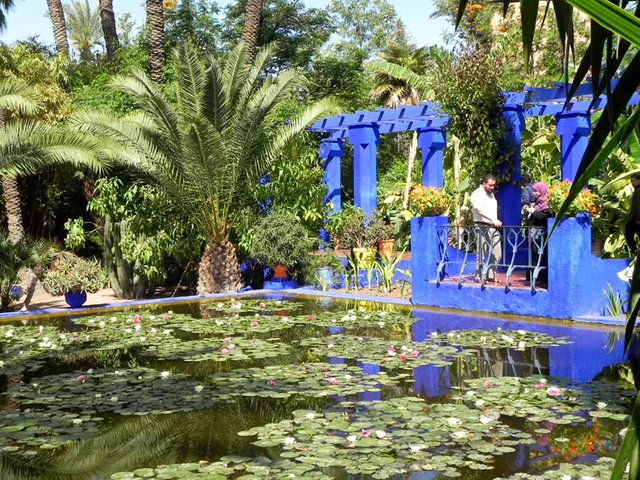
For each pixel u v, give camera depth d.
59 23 23.27
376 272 12.62
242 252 13.88
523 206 10.09
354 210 13.99
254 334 8.34
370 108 28.08
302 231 12.99
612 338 7.44
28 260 12.02
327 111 13.24
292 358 6.86
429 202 10.67
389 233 13.66
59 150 11.17
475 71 9.95
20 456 4.12
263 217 13.27
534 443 4.09
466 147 10.34
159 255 13.59
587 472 3.53
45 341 7.99
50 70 17.56
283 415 4.86
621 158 10.36
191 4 28.12
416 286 10.55
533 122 14.84
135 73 12.48
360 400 5.20
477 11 16.47
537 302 8.97
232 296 12.48
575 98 11.56
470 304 9.78
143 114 12.74
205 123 11.71
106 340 8.14
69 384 5.97
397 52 31.72
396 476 3.59
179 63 12.53
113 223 14.34
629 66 1.07
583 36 15.34
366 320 9.20
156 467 3.84
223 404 5.19
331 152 15.42
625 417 4.56
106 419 4.88
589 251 8.70
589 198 8.59
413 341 7.61
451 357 6.69
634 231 8.45
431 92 15.12
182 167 12.59
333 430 4.46
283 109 16.61
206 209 12.84
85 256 18.59
